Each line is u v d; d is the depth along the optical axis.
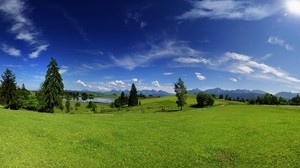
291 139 42.12
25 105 102.31
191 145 40.66
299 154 35.81
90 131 43.69
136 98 171.12
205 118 67.12
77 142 37.62
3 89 102.94
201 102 131.12
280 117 64.31
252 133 46.94
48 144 35.06
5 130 37.19
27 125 42.03
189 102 149.25
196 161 34.78
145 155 35.75
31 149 32.19
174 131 49.41
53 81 96.12
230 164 34.25
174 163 33.81
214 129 51.16
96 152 34.91
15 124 41.25
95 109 158.38
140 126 52.88
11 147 31.50
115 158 33.81
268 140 42.31
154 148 38.56
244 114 73.81
